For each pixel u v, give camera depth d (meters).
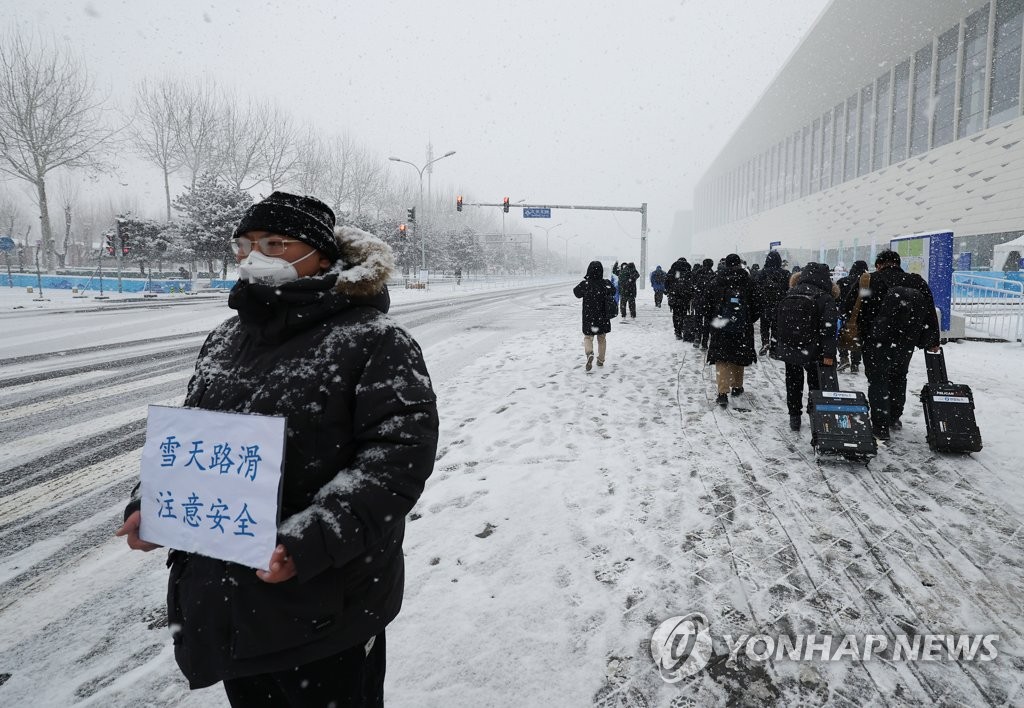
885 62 38.62
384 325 1.45
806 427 5.70
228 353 1.51
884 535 3.42
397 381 1.37
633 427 5.73
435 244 65.31
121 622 2.74
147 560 3.33
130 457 4.99
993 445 4.98
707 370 8.64
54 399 7.00
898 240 12.12
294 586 1.25
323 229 1.47
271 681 1.43
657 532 3.49
